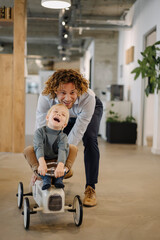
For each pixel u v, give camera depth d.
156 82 5.52
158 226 2.23
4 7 5.37
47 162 2.20
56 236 2.00
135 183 3.50
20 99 5.41
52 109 2.13
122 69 9.50
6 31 11.68
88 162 2.69
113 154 5.63
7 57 5.43
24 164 4.41
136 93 7.57
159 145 5.83
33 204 2.60
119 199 2.86
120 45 9.98
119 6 8.66
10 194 2.92
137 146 6.89
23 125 5.44
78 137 2.55
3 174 3.75
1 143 5.52
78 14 9.70
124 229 2.15
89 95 2.40
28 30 11.25
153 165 4.65
